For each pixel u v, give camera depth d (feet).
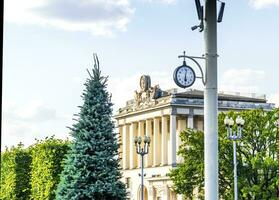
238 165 282.56
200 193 301.84
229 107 597.93
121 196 166.09
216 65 85.25
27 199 340.59
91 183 162.71
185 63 89.20
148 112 625.41
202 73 85.56
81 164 162.71
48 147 295.28
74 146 164.66
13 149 345.92
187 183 289.33
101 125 164.45
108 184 162.71
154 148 610.65
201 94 602.03
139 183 626.23
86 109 165.07
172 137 581.94
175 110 588.50
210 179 85.46
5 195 344.28
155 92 624.18
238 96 615.98
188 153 292.81
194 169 288.10
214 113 85.46
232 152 282.15
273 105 609.42
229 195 279.69
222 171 284.61
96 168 163.43
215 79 85.46
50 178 292.81
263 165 274.77
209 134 85.56
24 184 341.41
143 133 639.76
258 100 611.06
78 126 164.55
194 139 291.79
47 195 293.02
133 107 652.07
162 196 561.02
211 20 84.43
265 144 291.79
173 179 295.69
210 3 83.82
